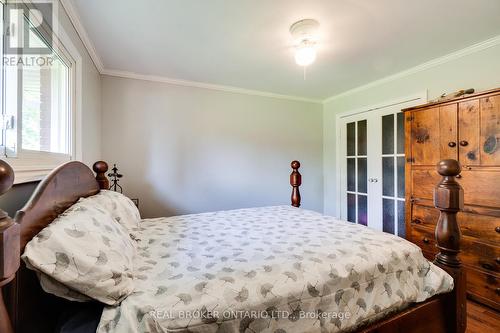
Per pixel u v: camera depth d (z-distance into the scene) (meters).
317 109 3.94
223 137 3.27
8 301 0.64
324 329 0.87
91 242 0.80
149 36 1.97
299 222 1.73
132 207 1.55
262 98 3.53
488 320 1.65
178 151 3.01
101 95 2.65
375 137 3.14
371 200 3.21
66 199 1.02
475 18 1.73
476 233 1.81
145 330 0.64
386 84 2.97
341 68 2.64
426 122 2.14
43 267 0.65
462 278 1.14
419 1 1.54
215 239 1.36
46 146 1.41
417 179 2.21
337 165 3.72
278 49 2.20
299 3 1.56
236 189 3.35
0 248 0.46
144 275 0.90
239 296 0.79
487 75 2.08
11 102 1.01
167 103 2.95
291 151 3.75
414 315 1.06
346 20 1.74
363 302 0.97
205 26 1.83
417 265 1.15
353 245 1.20
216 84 3.15
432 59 2.41
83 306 0.78
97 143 2.50
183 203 3.04
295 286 0.87
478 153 1.80
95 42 2.06
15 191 1.00
